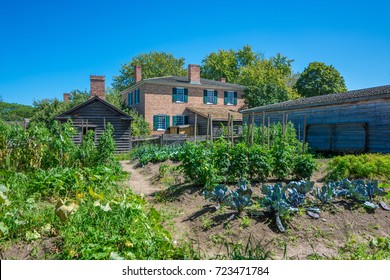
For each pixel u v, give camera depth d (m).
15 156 8.86
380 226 5.05
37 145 9.20
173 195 6.91
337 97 18.08
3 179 6.05
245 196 5.13
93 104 20.91
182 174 9.35
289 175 8.81
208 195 5.66
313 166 8.24
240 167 7.61
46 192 5.86
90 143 10.33
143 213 4.55
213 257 3.93
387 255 4.08
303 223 4.88
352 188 5.82
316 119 18.77
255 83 43.38
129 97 34.69
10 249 3.53
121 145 21.47
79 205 4.71
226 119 28.45
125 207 4.42
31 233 3.78
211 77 50.62
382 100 14.58
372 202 5.77
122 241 3.68
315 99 20.78
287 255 4.06
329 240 4.54
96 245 3.49
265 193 5.40
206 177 6.81
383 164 8.67
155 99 30.39
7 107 51.31
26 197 5.45
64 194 6.03
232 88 34.66
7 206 4.39
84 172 7.05
